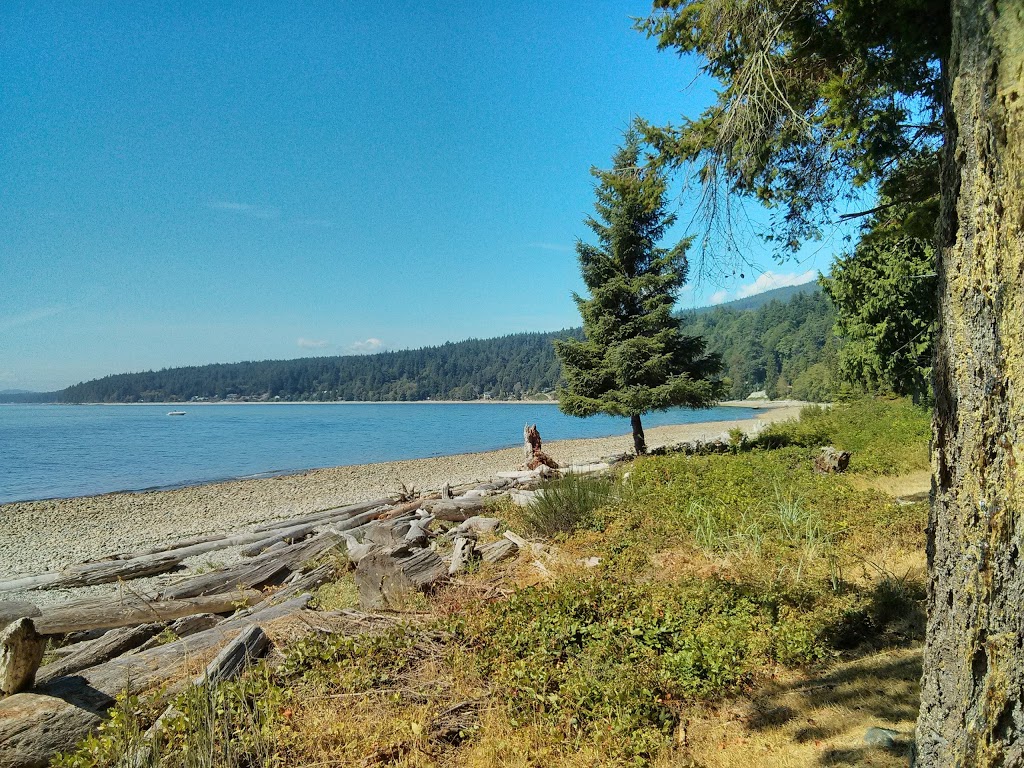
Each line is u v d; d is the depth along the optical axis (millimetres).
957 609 2100
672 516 9820
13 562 12820
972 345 2033
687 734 4109
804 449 16422
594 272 20281
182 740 3787
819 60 4723
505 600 6535
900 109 4527
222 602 7973
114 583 10328
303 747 3916
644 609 5789
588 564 8258
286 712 4262
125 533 15500
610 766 3719
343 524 12836
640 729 4094
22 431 62094
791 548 7852
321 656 5086
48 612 6406
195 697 4156
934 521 2297
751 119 4609
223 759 3684
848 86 4625
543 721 4250
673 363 20031
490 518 11562
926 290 17031
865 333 20609
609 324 19844
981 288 1989
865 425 21281
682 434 43312
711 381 19891
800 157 5219
